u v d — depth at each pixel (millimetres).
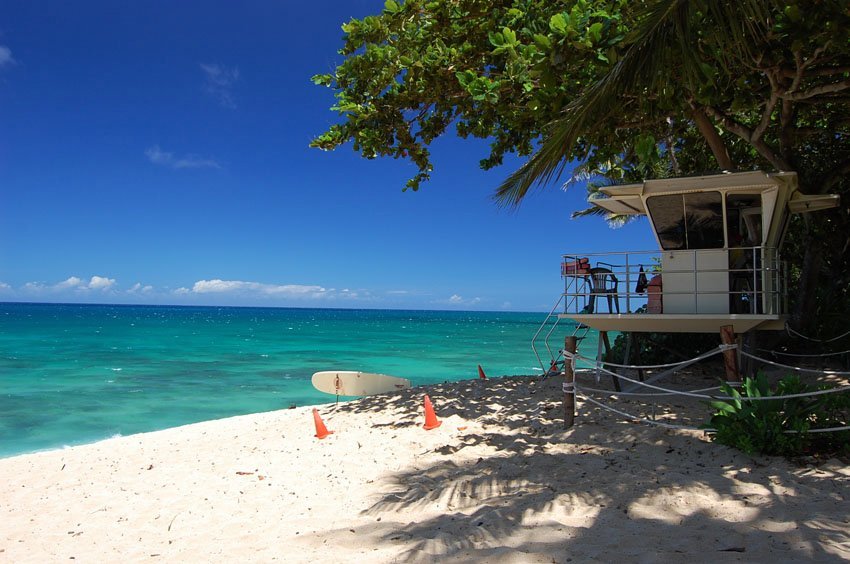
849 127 13078
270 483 7508
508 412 9836
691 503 5305
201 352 41031
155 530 6188
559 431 8227
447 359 35750
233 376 26328
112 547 5766
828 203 10602
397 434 9242
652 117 10031
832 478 5570
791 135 12523
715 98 8914
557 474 6512
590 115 7145
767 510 4941
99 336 62250
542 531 4883
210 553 5270
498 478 6594
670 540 4465
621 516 5133
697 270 9609
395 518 5812
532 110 10023
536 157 7559
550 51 8281
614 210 11406
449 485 6539
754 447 6461
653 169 16812
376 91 11812
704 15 6445
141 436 12305
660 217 9875
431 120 12859
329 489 7027
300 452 8898
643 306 10398
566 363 8312
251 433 10984
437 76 11305
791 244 14312
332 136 12281
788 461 6172
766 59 9359
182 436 11703
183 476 8320
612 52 7852
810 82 11453
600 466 6598
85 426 15859
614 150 11602
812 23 7723
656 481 5953
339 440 9336
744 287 9844
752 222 9977
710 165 16203
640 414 8688
